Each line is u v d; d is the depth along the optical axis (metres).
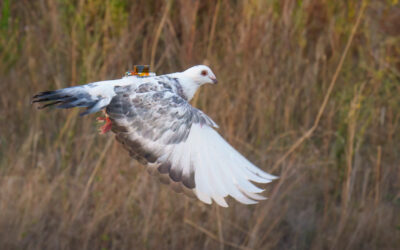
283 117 10.99
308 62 11.58
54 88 11.46
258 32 11.12
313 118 11.29
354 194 10.12
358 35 11.96
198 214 8.97
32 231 8.77
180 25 11.99
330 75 11.62
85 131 10.26
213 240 8.77
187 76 6.00
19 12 12.51
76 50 11.28
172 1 11.93
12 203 9.02
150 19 11.94
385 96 11.45
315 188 10.12
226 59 11.09
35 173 9.50
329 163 10.32
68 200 9.19
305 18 11.63
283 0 11.59
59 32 11.63
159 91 5.34
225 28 11.72
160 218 8.82
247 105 10.73
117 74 10.96
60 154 10.30
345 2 12.11
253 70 10.94
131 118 5.13
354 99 10.23
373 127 11.11
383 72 11.61
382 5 12.41
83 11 11.44
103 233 8.88
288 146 10.40
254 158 10.16
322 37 11.80
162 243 8.67
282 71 11.28
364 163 10.62
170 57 11.34
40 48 11.76
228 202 9.24
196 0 11.70
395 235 9.29
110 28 11.45
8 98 11.24
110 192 9.02
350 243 9.12
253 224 9.17
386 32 12.28
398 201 10.14
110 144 9.66
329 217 9.65
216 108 10.23
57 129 10.81
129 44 11.42
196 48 11.45
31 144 10.42
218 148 5.13
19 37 12.16
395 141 11.10
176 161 5.03
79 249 8.68
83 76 10.79
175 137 5.07
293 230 9.42
